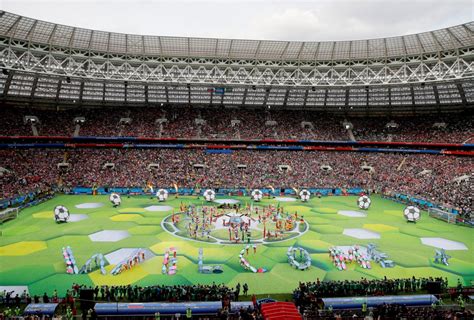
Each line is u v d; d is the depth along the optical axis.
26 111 95.50
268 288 34.19
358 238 51.19
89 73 85.75
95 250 43.66
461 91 92.56
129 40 81.31
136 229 53.12
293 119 109.19
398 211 69.88
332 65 88.19
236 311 28.42
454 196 71.94
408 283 33.69
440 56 77.56
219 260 41.19
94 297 30.78
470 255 44.84
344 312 29.33
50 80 92.56
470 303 31.39
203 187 86.00
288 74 92.75
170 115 105.88
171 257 41.62
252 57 88.00
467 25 69.50
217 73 92.38
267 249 45.53
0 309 28.94
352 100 107.31
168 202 73.56
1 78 86.81
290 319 26.61
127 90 101.38
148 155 94.56
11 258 40.41
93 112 102.25
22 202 68.25
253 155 98.88
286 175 91.56
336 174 93.38
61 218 55.91
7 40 71.19
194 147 99.25
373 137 102.56
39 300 30.58
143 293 30.80
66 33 75.50
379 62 85.56
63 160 88.25
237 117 108.38
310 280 36.28
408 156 95.44
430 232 55.12
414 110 105.38
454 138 92.12
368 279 36.84
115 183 83.38
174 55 85.88
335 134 104.69
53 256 41.31
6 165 80.12
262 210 67.62
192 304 28.61
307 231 54.34
